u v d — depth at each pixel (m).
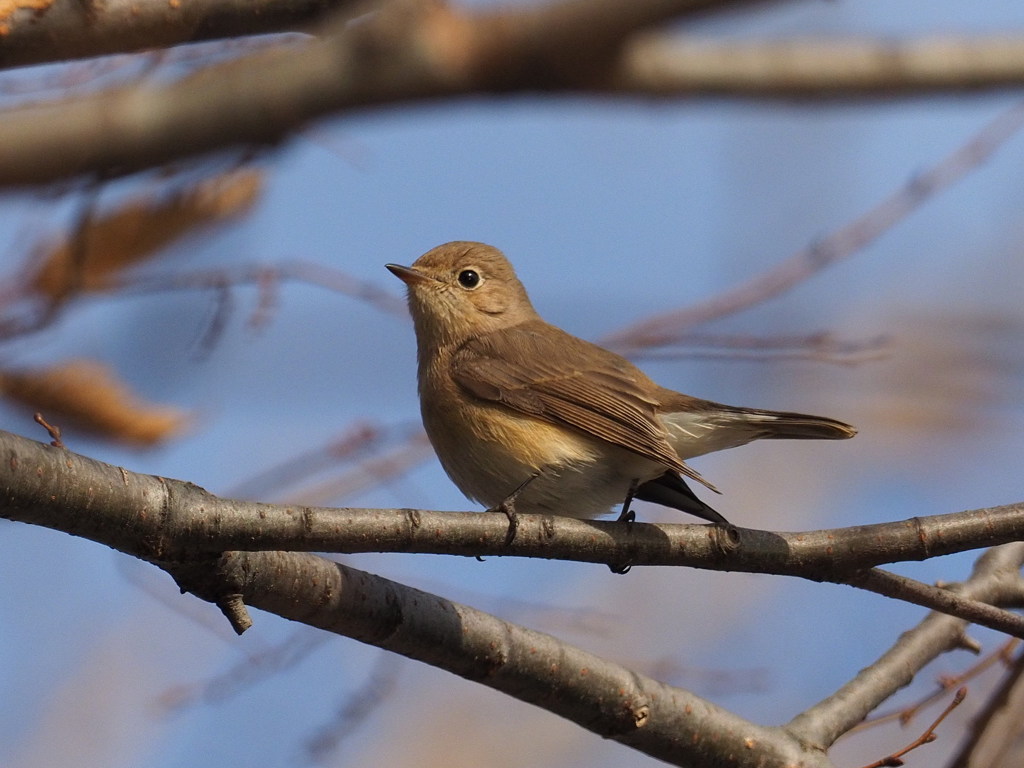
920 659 9.98
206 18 6.88
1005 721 9.45
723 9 5.46
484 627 8.79
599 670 9.09
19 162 6.76
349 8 7.11
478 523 8.60
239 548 7.57
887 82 9.61
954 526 8.84
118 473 7.29
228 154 7.52
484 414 11.75
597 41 6.52
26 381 10.14
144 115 6.84
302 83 6.79
